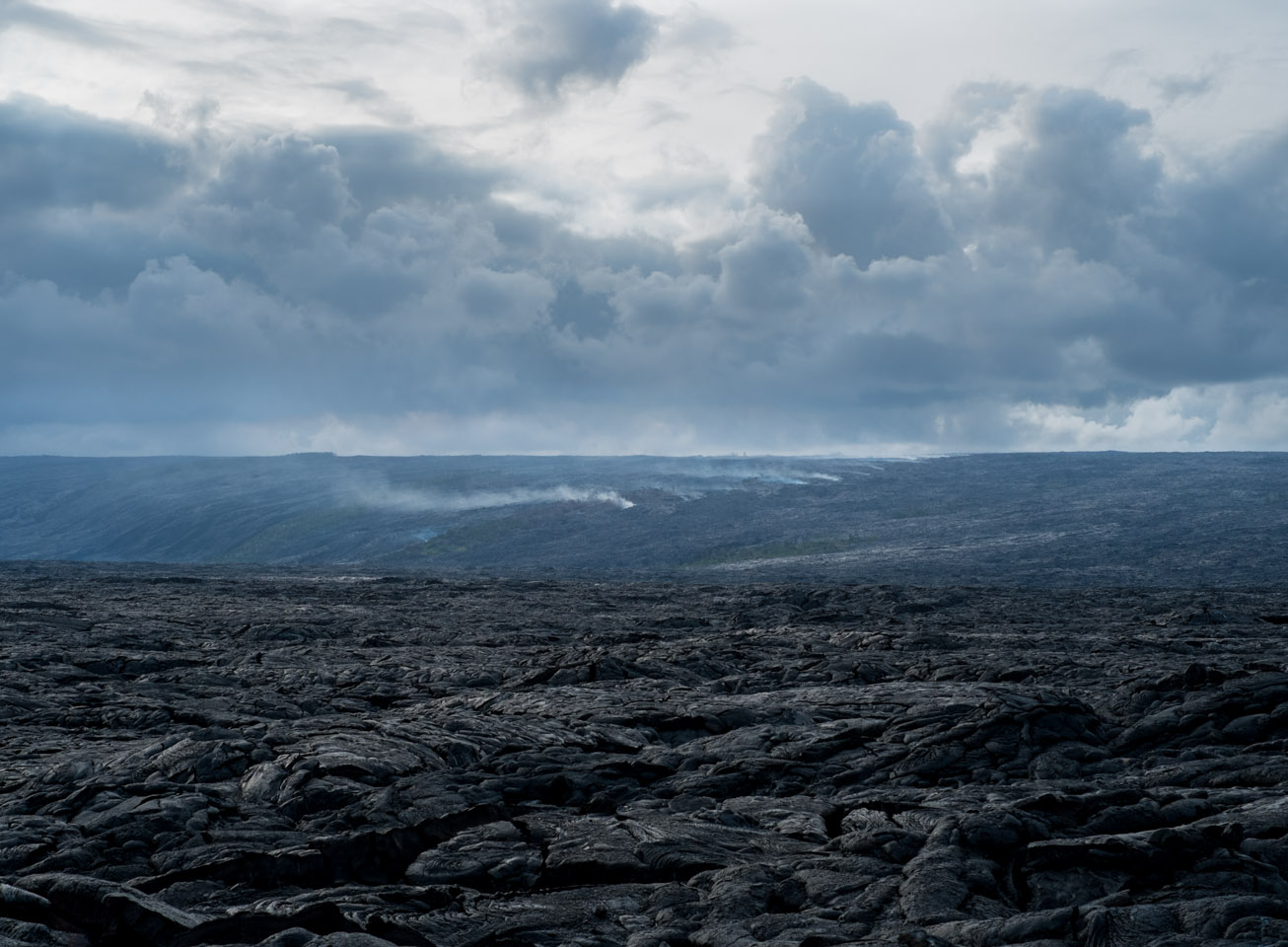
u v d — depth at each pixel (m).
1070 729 13.18
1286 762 11.27
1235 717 13.22
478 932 7.21
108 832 9.89
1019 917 6.89
